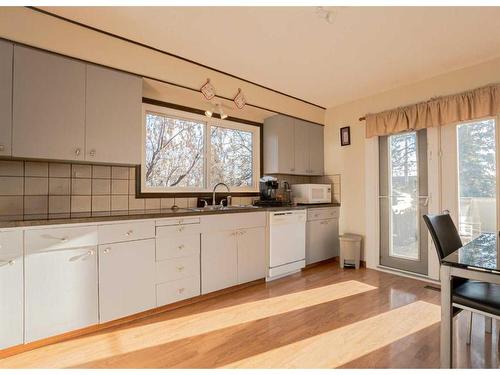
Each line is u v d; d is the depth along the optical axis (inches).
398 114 127.4
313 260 143.1
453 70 113.2
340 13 76.4
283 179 158.4
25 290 66.3
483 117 103.7
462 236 109.7
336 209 156.5
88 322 75.2
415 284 115.6
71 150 79.6
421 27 83.3
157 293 88.2
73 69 80.1
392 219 135.4
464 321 82.0
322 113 166.1
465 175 110.0
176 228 92.7
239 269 110.3
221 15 77.7
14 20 71.7
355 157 149.9
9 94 70.2
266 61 106.0
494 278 48.4
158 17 78.7
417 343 70.6
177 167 121.0
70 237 72.2
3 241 63.6
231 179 140.7
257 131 150.0
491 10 74.9
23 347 67.1
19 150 71.5
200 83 109.4
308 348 68.8
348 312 89.0
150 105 110.7
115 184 100.3
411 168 127.9
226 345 70.5
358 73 116.7
